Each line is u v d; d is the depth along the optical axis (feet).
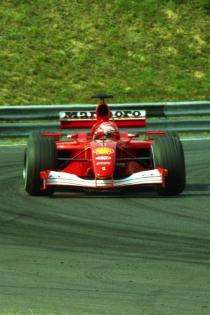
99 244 97.30
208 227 107.04
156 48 312.50
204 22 329.93
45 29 315.78
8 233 103.91
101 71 296.92
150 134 136.36
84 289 77.30
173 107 233.76
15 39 308.19
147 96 284.41
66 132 225.35
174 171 128.57
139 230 105.40
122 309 70.08
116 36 316.60
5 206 123.13
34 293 75.77
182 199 128.88
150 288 77.61
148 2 335.47
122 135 138.72
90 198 129.90
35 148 129.70
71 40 311.88
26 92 278.87
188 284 79.10
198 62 308.40
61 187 141.18
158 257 90.38
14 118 225.15
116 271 84.28
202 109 235.81
